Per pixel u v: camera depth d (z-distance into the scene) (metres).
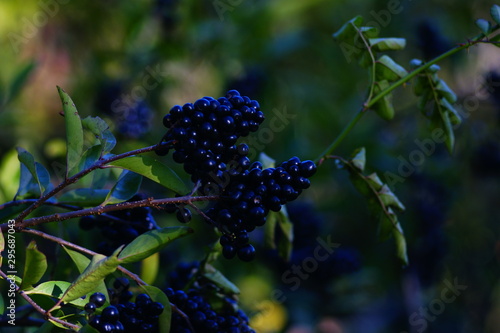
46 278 2.92
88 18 6.11
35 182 2.51
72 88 5.95
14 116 5.11
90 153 2.27
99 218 2.57
